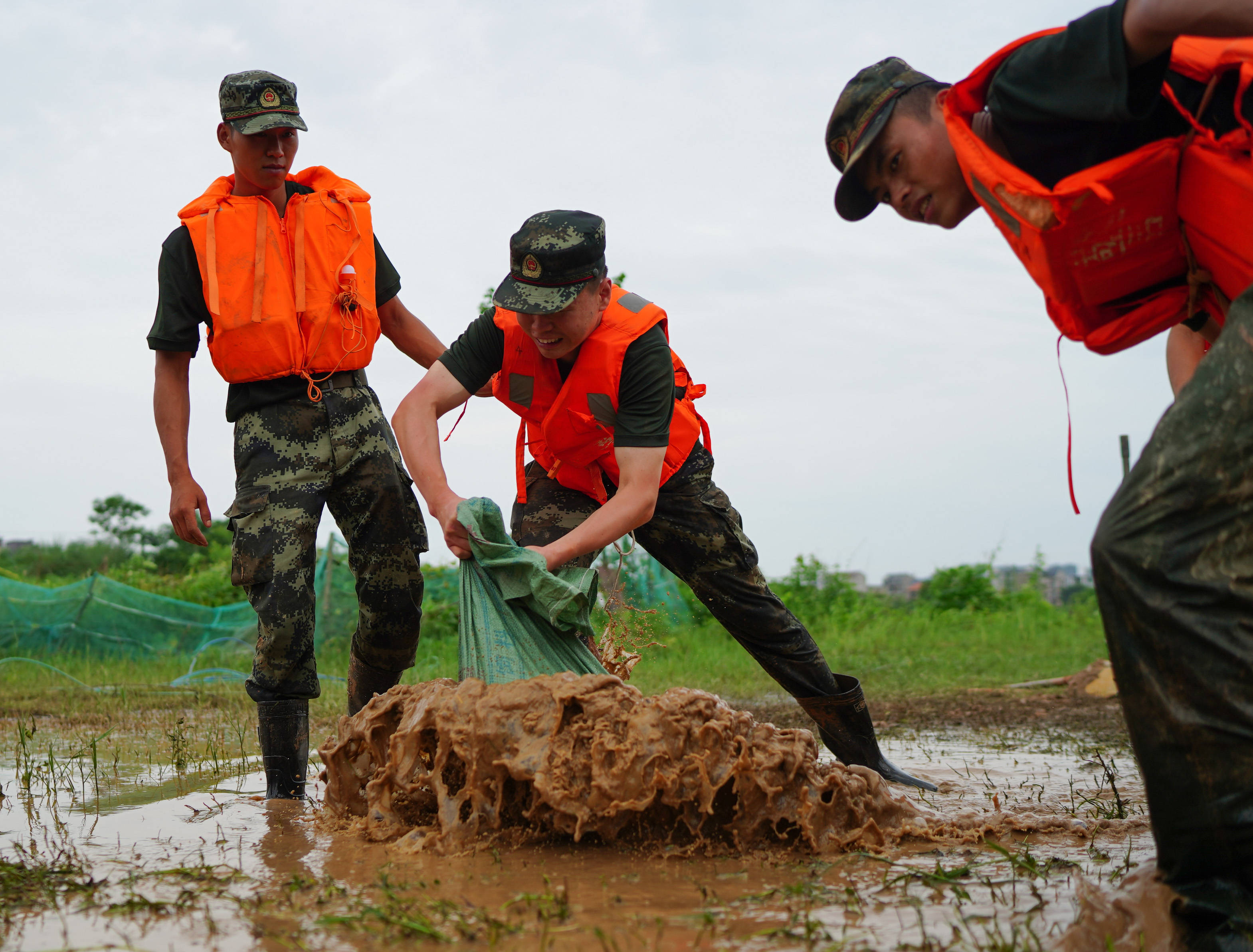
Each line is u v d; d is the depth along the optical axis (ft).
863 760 12.84
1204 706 6.29
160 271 12.00
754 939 6.29
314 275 12.03
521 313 10.11
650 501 10.41
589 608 9.98
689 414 12.31
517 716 8.71
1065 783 12.69
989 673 30.73
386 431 12.59
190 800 11.14
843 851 8.63
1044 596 57.67
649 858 8.33
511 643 9.65
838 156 8.49
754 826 8.53
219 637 36.83
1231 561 6.38
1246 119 6.81
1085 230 7.29
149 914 6.81
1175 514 6.40
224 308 11.69
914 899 7.15
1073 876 7.73
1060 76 7.00
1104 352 8.16
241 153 11.91
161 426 12.07
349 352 12.17
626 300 11.10
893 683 27.76
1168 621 6.36
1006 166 7.29
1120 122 6.94
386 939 6.28
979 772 13.69
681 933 6.41
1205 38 6.70
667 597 29.40
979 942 6.16
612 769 8.39
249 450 11.91
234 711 21.20
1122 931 6.29
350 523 12.41
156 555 93.81
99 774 13.12
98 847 8.78
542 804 8.54
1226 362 6.48
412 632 12.85
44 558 93.35
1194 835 6.35
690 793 8.45
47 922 6.66
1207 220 7.13
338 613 35.68
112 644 36.06
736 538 12.38
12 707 22.06
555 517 11.92
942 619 48.24
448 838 8.52
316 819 9.84
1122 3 6.76
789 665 12.72
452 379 11.23
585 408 10.92
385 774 9.09
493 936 6.21
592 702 8.63
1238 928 6.13
